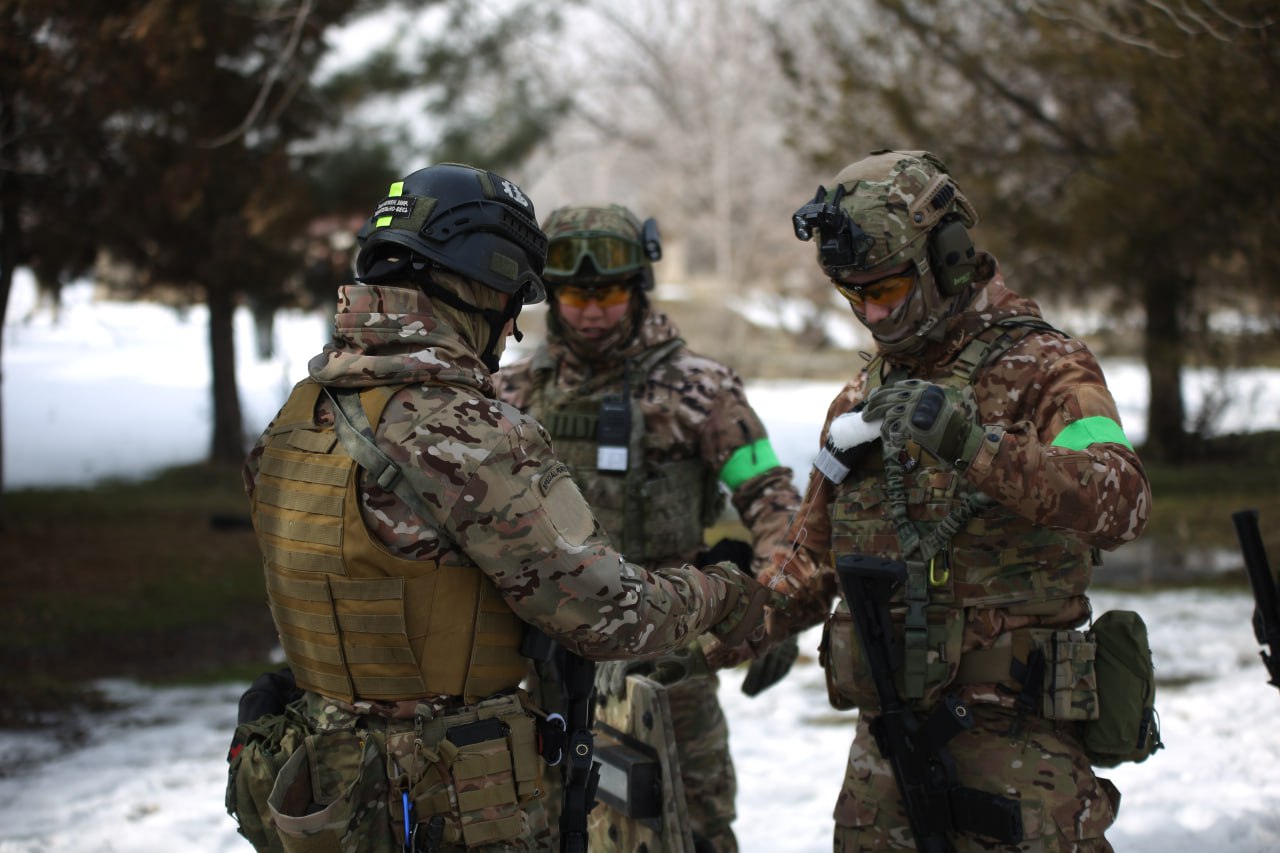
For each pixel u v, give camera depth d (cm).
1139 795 546
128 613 1111
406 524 262
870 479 328
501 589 265
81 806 616
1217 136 970
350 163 1652
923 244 315
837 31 1417
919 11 1298
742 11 3409
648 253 454
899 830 321
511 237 285
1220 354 1678
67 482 1933
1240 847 478
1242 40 782
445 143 1806
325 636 270
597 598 265
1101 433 296
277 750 272
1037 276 1490
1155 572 1188
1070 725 310
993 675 307
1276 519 1424
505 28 1858
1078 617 316
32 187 1340
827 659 337
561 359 464
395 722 268
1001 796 298
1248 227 1132
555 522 265
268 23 1390
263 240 1658
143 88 1210
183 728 777
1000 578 307
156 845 552
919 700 314
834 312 3675
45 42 1142
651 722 349
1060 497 278
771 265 3688
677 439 445
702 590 296
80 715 814
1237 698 699
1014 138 1346
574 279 436
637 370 450
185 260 1669
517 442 266
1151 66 945
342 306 278
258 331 2581
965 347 323
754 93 3469
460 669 268
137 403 2577
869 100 1384
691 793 423
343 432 267
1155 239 1266
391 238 277
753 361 3475
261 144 1544
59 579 1245
